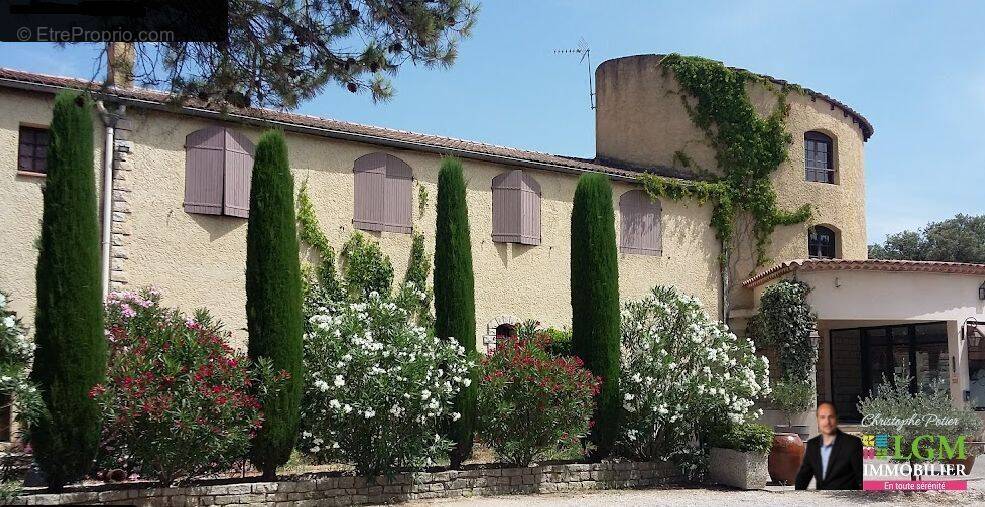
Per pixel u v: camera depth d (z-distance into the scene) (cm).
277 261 1170
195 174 1634
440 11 958
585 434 1345
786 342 2048
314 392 1191
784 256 2389
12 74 1489
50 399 1020
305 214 1739
